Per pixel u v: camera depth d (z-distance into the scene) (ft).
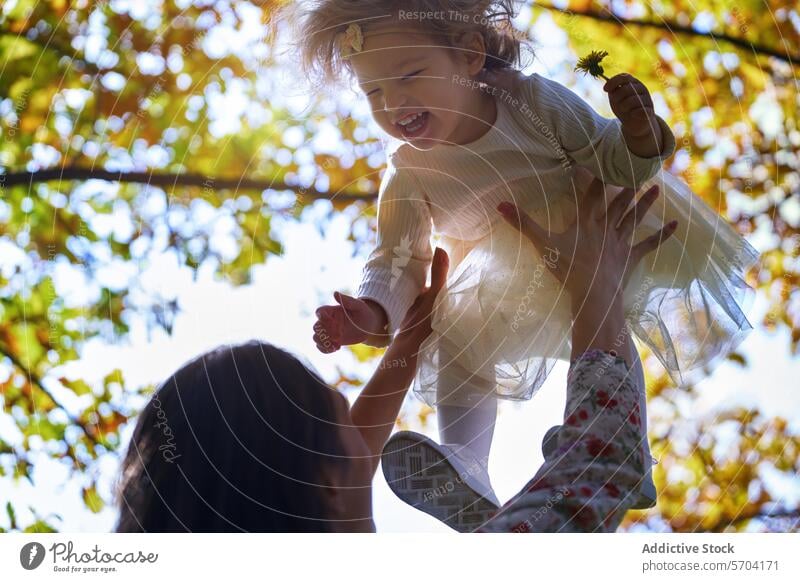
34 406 8.57
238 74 9.19
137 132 9.30
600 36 9.11
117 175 9.20
